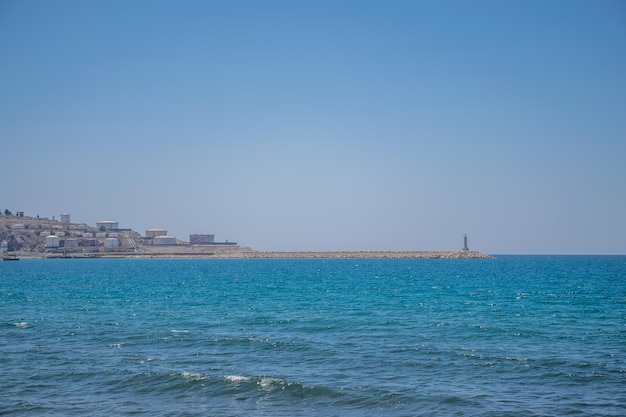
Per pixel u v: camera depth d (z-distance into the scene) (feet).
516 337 122.42
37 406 75.61
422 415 71.10
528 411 71.56
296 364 98.02
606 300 205.46
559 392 79.66
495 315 161.07
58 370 93.91
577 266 650.02
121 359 102.58
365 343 116.16
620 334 124.98
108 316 165.27
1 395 80.69
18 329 138.62
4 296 241.14
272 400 77.82
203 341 119.34
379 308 182.80
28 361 100.94
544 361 97.50
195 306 194.49
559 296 224.94
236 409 74.43
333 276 425.69
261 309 182.60
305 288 287.07
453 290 266.57
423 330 132.77
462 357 101.50
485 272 485.56
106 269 593.01
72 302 212.02
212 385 84.23
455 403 75.10
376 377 88.58
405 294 242.99
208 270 566.77
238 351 109.19
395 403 75.61
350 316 160.56
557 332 128.26
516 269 555.28
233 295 243.19
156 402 77.41
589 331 129.49
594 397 77.30
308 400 77.71
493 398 77.00
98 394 81.00
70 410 74.08
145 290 278.67
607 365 94.43
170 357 104.27
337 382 85.71
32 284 330.34
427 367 94.53
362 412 72.79
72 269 591.78
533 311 170.71
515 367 93.76
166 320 155.02
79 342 120.06
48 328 140.15
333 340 120.06
